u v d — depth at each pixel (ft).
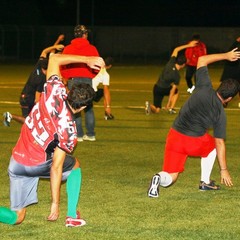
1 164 38.22
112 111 64.28
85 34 42.93
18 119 40.27
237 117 60.59
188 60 79.56
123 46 178.09
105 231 25.39
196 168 37.73
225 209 28.84
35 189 24.35
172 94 62.13
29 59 171.42
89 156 41.01
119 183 33.71
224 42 175.63
